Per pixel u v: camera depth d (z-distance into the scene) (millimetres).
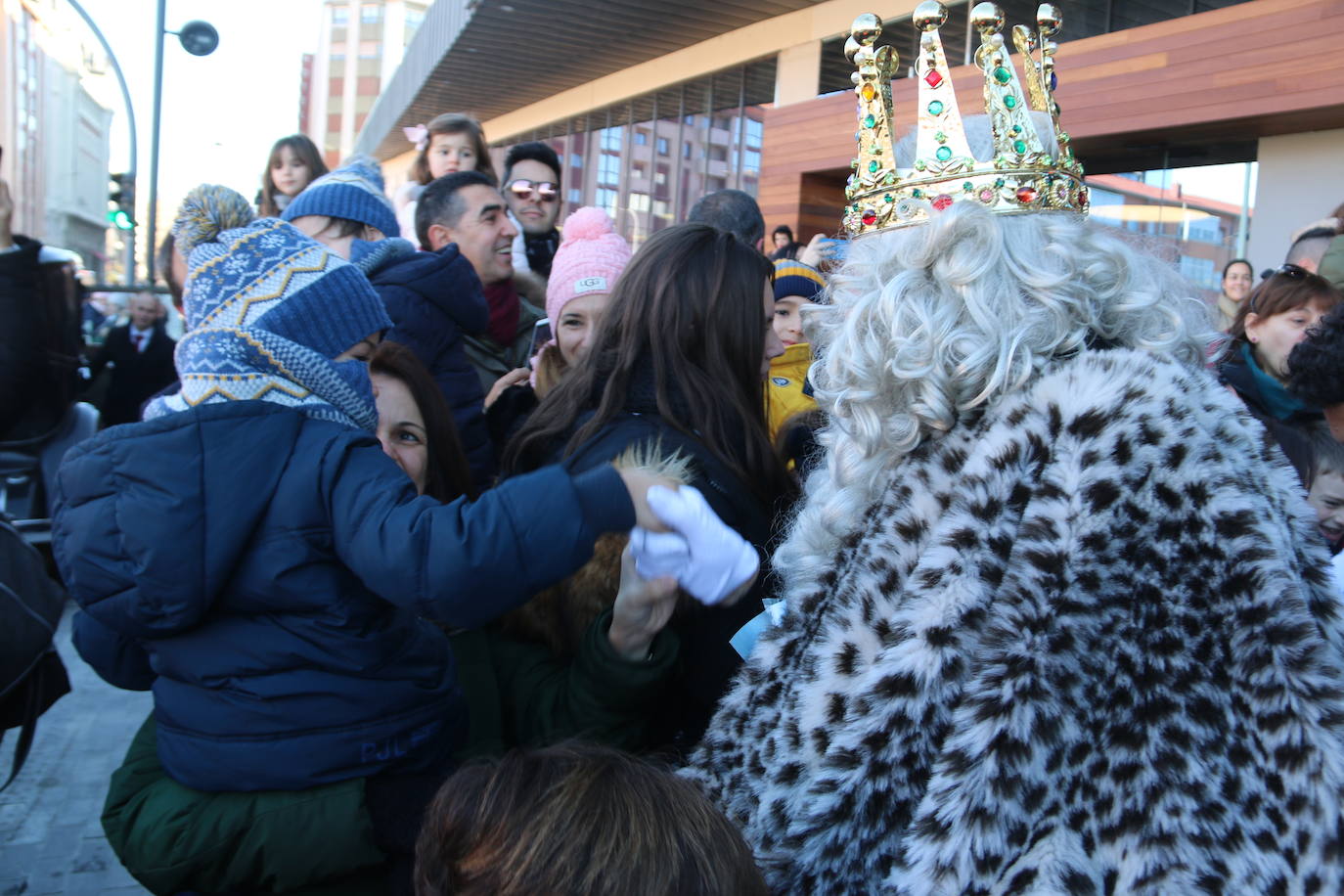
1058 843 757
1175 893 728
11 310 3990
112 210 8477
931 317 916
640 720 1388
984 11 1004
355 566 1161
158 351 5609
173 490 1156
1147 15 7625
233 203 1448
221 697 1247
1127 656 774
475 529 1079
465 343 2898
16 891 2658
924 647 834
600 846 823
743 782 1011
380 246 2359
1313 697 725
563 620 1492
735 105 11500
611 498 1085
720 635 1402
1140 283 924
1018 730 765
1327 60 6430
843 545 1007
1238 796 730
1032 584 786
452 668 1439
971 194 988
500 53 12328
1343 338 1629
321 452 1207
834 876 863
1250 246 7770
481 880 838
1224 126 7305
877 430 962
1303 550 853
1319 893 696
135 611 1182
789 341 2865
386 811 1261
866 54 1077
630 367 1516
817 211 10367
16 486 4305
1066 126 8023
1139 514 786
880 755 846
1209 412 836
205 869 1245
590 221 2291
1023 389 878
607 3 10195
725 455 1461
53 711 3824
